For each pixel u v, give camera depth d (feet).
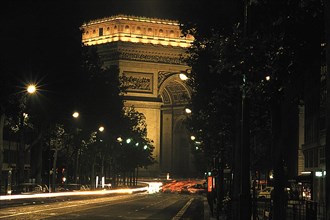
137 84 573.33
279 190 67.05
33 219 121.70
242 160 71.15
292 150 219.20
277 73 58.08
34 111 240.53
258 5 61.98
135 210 173.37
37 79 227.40
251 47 57.31
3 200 212.43
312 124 201.26
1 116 204.85
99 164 464.24
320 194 181.37
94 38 615.16
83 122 301.02
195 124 207.00
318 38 55.83
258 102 72.54
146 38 604.90
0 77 176.24
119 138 407.23
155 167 608.60
